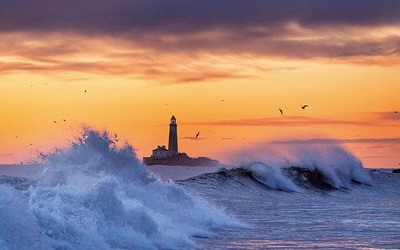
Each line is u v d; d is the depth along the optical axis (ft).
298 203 412.57
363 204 407.64
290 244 190.29
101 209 155.33
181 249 166.91
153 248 157.48
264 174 533.96
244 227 233.35
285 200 448.65
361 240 201.98
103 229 149.79
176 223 206.49
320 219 279.69
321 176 572.92
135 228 161.07
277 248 181.68
